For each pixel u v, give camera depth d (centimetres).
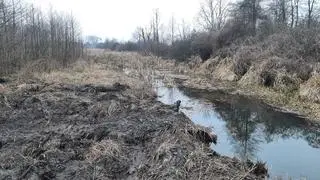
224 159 927
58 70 2545
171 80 2858
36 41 2764
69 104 1449
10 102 1452
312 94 1856
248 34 3678
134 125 1145
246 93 2241
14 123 1189
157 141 999
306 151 1176
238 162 922
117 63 4041
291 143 1266
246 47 3091
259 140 1295
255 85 2417
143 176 809
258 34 3444
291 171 987
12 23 2561
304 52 2516
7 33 2317
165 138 1008
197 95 2222
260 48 2934
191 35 5009
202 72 3478
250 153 1139
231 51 3312
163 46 5622
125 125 1143
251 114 1698
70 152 921
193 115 1675
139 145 994
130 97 1700
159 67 4122
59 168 837
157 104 1547
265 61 2492
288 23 4172
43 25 3119
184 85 2655
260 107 1841
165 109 1423
